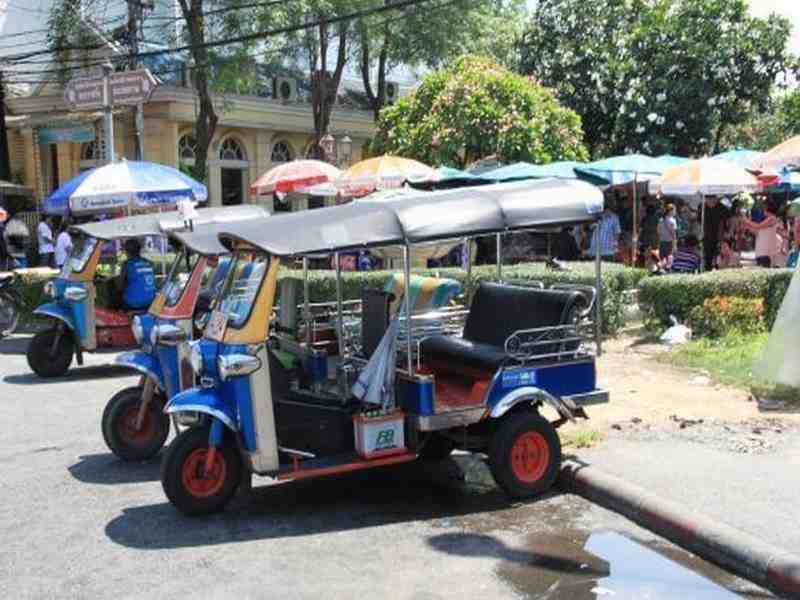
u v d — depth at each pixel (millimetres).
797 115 33406
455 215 5848
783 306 8383
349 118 27797
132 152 23391
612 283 11469
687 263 15094
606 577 4836
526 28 28078
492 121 19422
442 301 7566
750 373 9023
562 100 26219
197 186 14328
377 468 6945
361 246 5590
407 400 5945
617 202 20750
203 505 5797
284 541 5434
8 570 5074
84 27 20766
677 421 7551
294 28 16375
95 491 6531
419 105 21016
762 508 5457
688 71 25312
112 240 11328
